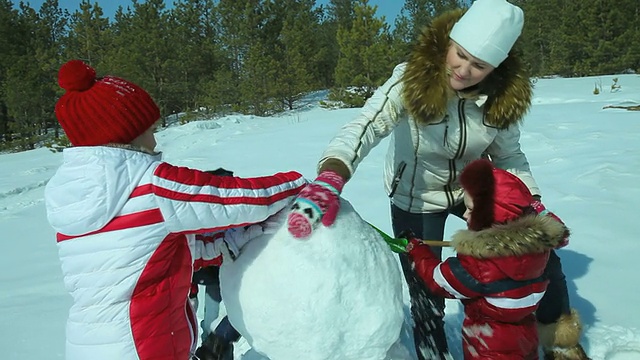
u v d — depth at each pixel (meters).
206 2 31.44
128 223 1.96
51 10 44.03
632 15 28.06
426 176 2.75
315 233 2.01
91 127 1.99
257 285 2.02
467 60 2.31
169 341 2.07
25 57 30.31
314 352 1.97
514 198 2.37
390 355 2.28
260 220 2.09
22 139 28.27
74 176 1.96
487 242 2.29
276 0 26.98
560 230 2.37
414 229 2.89
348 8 38.72
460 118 2.52
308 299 1.93
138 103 2.05
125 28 29.45
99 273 1.97
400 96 2.48
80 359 2.02
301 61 25.34
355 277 1.99
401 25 26.22
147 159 2.03
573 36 28.78
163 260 2.03
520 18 2.28
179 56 27.28
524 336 2.44
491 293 2.35
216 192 2.03
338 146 2.32
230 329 2.52
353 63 22.53
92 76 2.04
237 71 26.42
